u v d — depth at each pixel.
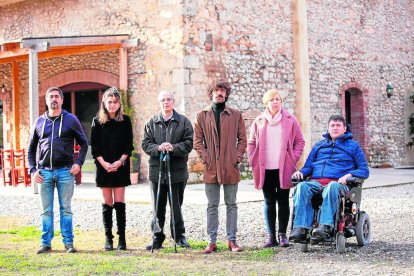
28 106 14.66
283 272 4.59
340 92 14.84
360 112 15.51
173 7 11.42
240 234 6.35
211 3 11.80
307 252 5.39
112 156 5.61
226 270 4.71
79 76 13.21
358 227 5.55
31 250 5.63
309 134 13.55
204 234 6.41
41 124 5.66
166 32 11.54
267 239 6.00
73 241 6.07
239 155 5.54
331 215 5.18
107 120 5.61
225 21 12.05
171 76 11.46
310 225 5.27
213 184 5.52
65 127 5.65
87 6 12.81
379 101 15.94
